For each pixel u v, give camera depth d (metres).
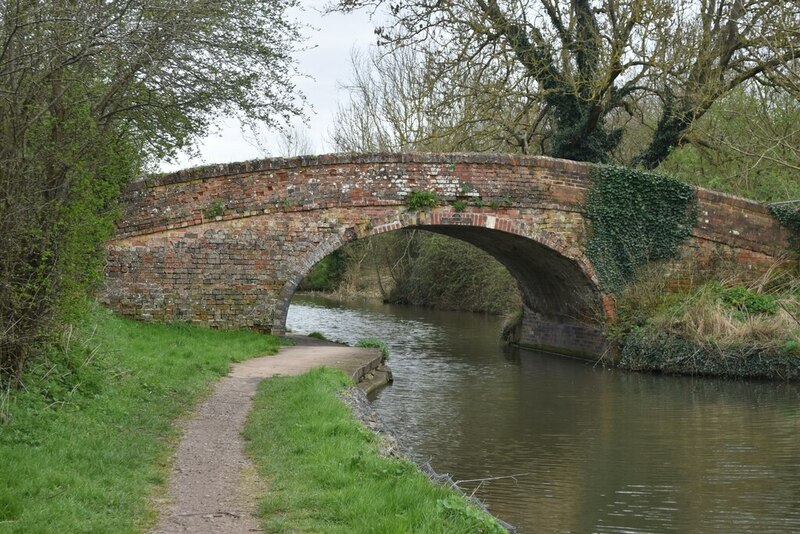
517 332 24.98
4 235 7.89
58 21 9.02
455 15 22.44
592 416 13.58
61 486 6.25
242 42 15.00
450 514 6.04
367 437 8.92
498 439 11.91
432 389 16.28
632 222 19.81
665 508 8.77
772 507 8.82
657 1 21.39
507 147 27.69
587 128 23.25
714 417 13.46
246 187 18.03
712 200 20.05
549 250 19.62
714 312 17.94
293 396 10.71
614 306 19.81
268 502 6.32
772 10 20.52
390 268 44.50
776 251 20.25
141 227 17.52
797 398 15.13
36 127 8.53
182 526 5.87
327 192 18.38
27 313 8.43
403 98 29.55
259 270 18.11
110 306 17.34
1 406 7.52
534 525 8.20
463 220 18.98
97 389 9.65
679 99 22.89
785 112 23.22
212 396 11.13
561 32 22.67
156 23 11.60
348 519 5.95
